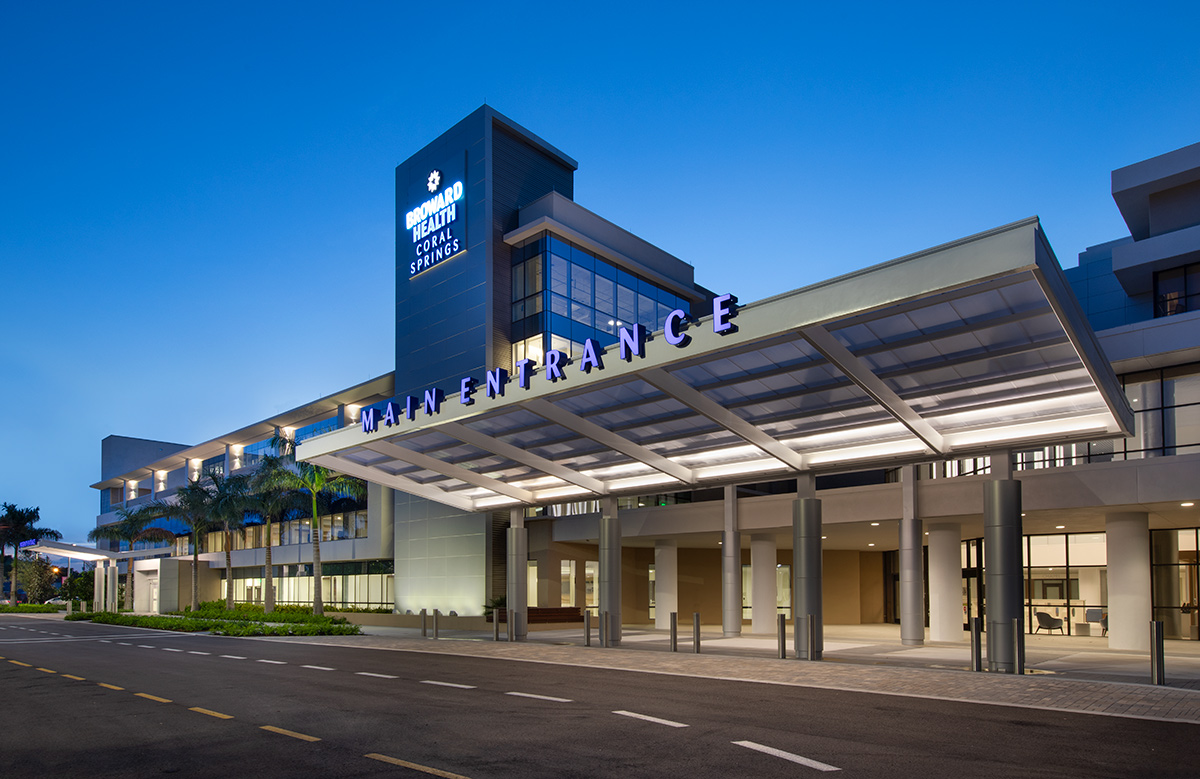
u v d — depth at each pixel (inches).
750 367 711.1
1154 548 1165.7
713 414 782.5
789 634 1296.8
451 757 374.0
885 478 1608.0
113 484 3759.8
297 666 817.5
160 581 2603.3
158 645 1168.2
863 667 738.8
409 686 639.1
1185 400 1011.3
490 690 608.4
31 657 977.5
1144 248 1232.2
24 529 3914.9
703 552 1765.5
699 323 660.1
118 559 3486.7
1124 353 1016.2
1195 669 723.4
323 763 364.8
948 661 805.2
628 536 1441.9
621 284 1742.1
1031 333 595.8
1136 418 1049.5
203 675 745.6
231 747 404.2
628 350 708.7
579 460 1011.3
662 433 880.9
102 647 1139.3
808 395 743.1
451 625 1540.4
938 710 500.1
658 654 892.0
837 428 794.2
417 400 953.5
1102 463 937.5
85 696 612.1
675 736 419.8
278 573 2428.6
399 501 1824.6
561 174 1781.5
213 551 2805.1
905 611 1049.5
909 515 1069.1
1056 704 520.1
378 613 1772.9
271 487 2031.3
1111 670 710.5
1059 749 385.7
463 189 1662.2
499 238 1622.8
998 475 742.5
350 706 535.2
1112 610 981.8
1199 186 1245.1
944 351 632.4
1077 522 1127.6
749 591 1766.7
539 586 1611.7
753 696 563.8
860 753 377.4
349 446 1047.6
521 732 433.4
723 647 1006.4
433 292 1705.2
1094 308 1466.5
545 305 1546.5
